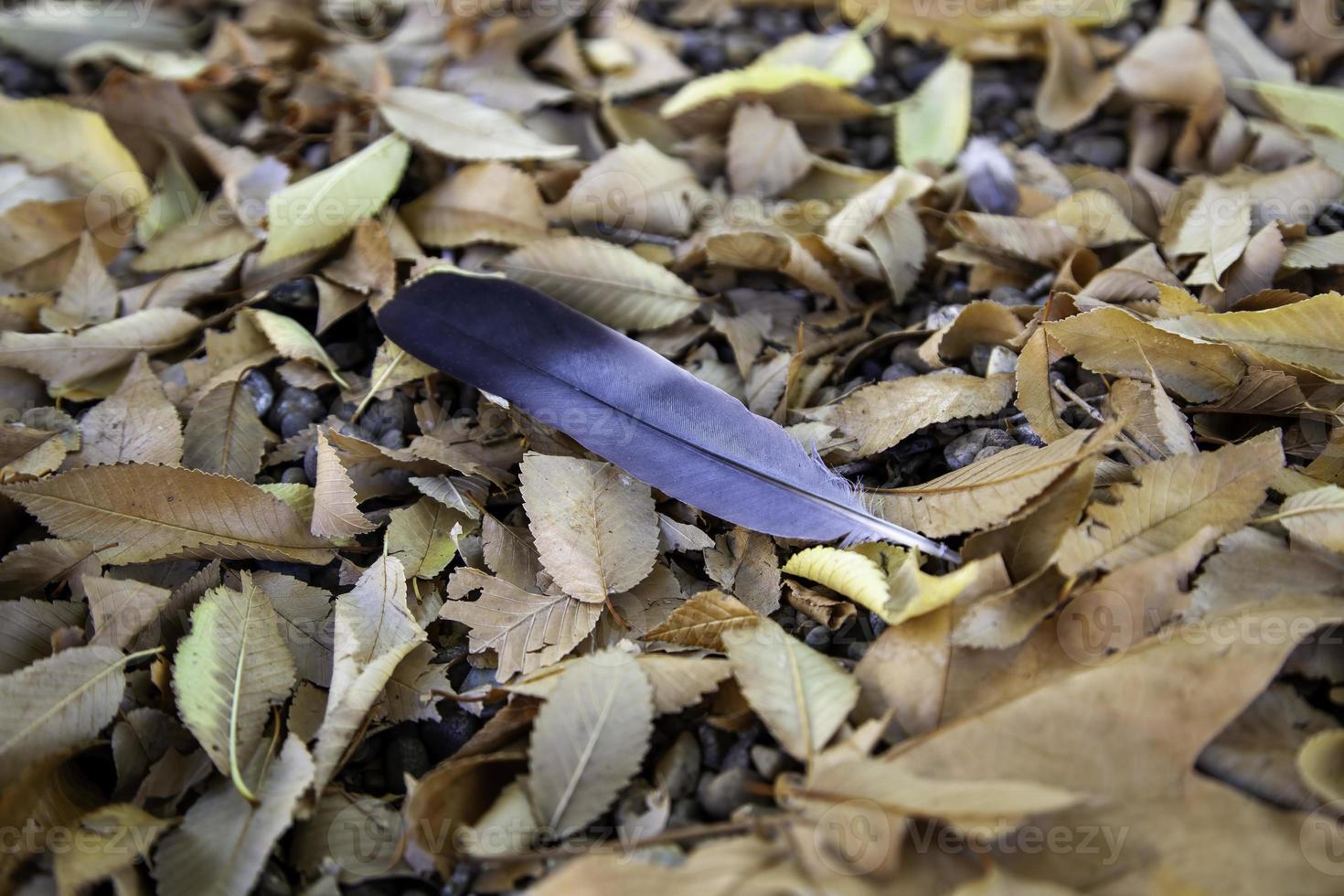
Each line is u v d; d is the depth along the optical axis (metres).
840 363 0.43
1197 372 0.40
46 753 0.36
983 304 0.41
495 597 0.38
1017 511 0.37
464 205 0.46
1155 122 0.49
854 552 0.38
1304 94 0.48
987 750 0.35
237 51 0.52
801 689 0.36
